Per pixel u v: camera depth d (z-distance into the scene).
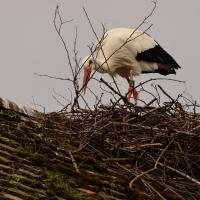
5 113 9.73
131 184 8.88
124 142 10.22
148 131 10.60
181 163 10.32
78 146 9.84
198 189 9.69
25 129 9.40
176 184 9.62
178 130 10.61
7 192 6.89
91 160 9.29
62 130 10.26
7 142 8.60
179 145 10.14
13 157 8.12
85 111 11.20
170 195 9.16
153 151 10.36
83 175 8.59
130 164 9.98
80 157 9.25
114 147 9.98
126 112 10.97
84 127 10.59
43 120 10.22
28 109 10.34
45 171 8.19
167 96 11.49
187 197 9.40
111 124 10.48
